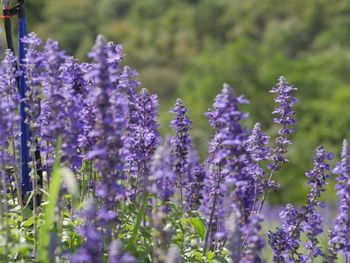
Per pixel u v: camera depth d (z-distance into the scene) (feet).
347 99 188.14
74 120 23.11
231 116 21.91
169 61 410.11
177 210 27.71
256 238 21.17
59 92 22.98
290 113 28.14
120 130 22.74
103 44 21.74
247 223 23.44
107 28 438.40
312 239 26.86
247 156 27.40
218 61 235.81
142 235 25.55
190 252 26.61
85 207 22.61
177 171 28.68
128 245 23.81
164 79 351.46
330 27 366.02
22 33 29.07
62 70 26.91
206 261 25.93
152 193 24.38
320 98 201.36
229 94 21.88
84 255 19.89
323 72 225.76
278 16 409.49
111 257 19.61
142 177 27.07
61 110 22.75
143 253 24.88
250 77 226.58
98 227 24.21
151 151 26.61
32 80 23.57
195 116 208.54
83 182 25.76
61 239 23.03
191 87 259.60
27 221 24.68
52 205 21.17
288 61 229.45
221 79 227.61
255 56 237.25
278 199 144.66
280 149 28.14
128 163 26.84
